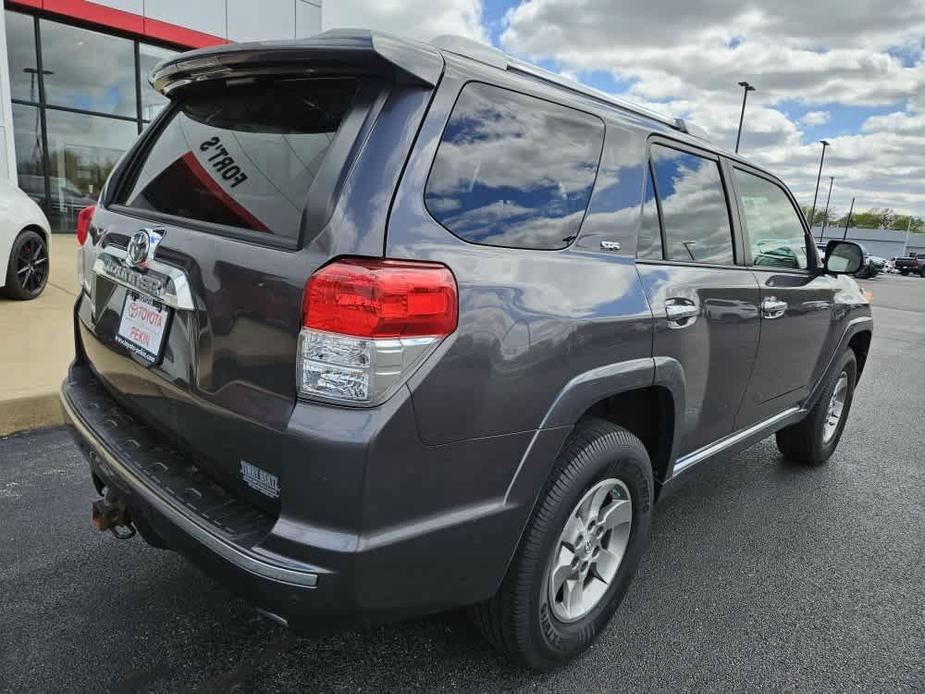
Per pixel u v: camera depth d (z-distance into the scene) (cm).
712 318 274
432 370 165
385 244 161
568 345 198
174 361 196
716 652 248
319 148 177
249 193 189
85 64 1358
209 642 235
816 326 378
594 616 238
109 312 234
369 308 155
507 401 182
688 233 278
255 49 183
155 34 1370
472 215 183
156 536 215
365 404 157
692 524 356
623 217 236
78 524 310
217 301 178
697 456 298
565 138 218
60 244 1176
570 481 207
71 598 255
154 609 252
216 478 189
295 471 159
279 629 245
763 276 326
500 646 216
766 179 352
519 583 203
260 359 169
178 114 241
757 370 324
